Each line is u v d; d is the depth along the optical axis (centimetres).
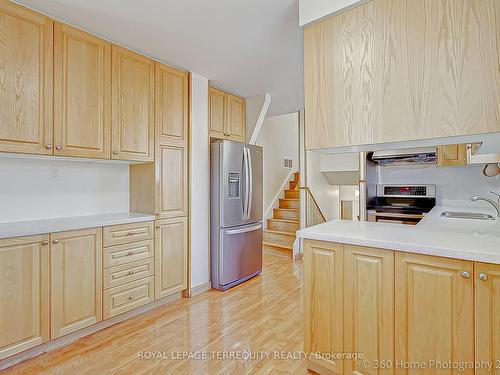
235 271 332
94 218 241
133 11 195
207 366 182
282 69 295
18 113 186
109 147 234
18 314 181
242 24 212
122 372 176
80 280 211
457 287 123
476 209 256
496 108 130
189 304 279
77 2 185
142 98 258
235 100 376
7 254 177
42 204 233
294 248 452
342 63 174
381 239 145
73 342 209
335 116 177
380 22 161
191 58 269
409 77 152
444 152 251
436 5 144
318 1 179
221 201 320
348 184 574
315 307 171
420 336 133
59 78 205
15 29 184
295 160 672
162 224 273
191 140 301
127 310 242
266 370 178
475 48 135
